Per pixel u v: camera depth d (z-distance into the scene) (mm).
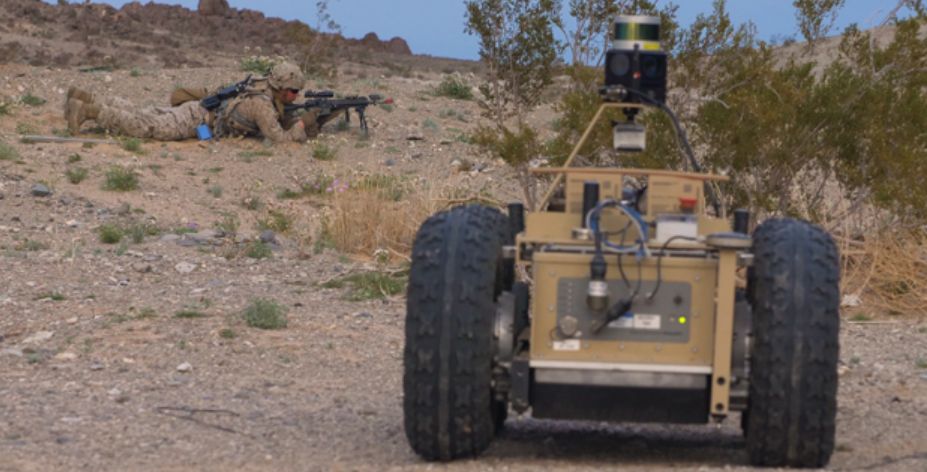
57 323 11930
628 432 8312
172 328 11695
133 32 60219
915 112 14750
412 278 6832
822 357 6504
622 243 6754
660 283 6672
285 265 15461
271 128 25125
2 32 53531
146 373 10062
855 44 15922
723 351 6555
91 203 19234
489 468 6957
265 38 67500
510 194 20547
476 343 6707
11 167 21484
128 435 7867
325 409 8883
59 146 23984
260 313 12023
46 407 8680
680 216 6770
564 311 6707
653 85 7340
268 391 9500
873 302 13422
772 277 6598
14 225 17516
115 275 14523
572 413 6785
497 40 20141
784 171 14625
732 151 14367
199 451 7488
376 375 10211
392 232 16578
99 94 30609
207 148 24672
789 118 14242
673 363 6672
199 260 15562
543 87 20516
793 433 6609
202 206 19953
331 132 27000
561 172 7172
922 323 12680
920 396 9523
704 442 8008
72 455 7293
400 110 30750
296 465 7133
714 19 15258
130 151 23953
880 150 14172
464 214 7070
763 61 15258
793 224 6906
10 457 7156
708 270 6652
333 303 13312
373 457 7383
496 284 7301
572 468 7023
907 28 15477
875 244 14078
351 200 17234
